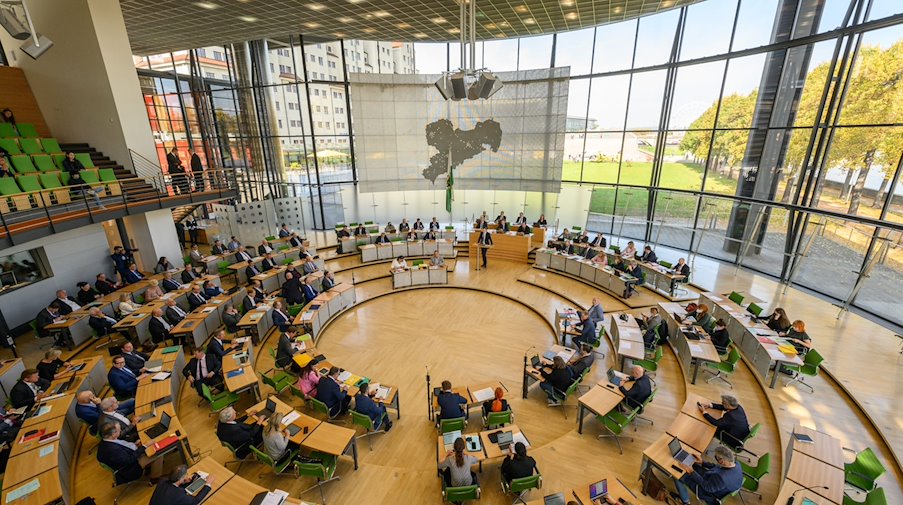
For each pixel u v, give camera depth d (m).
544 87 17.91
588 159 18.47
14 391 6.98
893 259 9.63
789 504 4.79
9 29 8.45
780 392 7.77
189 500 4.90
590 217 19.44
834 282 11.33
